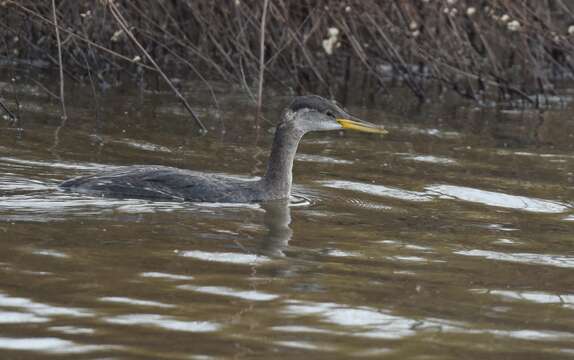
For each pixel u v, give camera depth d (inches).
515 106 922.7
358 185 589.9
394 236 478.0
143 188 520.7
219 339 328.8
